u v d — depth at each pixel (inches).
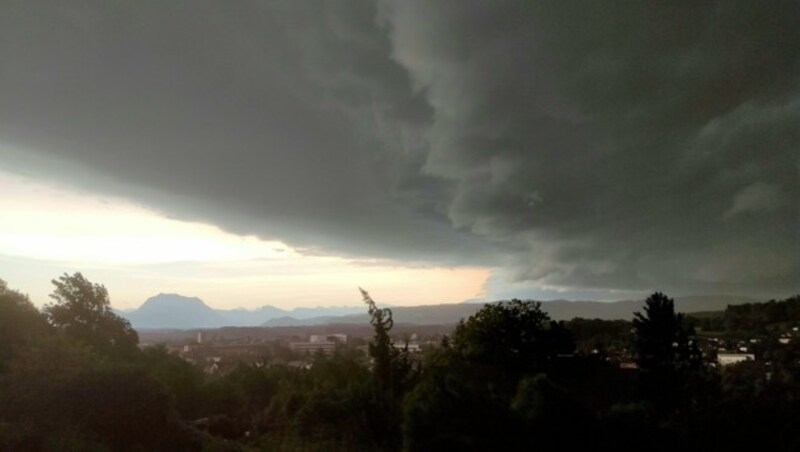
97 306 1905.8
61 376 824.3
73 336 1594.5
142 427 840.9
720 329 2080.5
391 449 777.6
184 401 1593.3
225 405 1637.6
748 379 1168.2
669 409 989.2
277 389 1545.3
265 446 820.0
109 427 808.9
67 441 662.5
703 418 863.7
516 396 700.0
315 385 1160.8
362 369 1250.6
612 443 703.1
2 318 1209.4
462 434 628.1
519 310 1393.9
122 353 1755.7
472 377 1164.5
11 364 860.0
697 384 1138.0
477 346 1325.0
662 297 1343.5
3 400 748.6
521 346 1325.0
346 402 861.2
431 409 639.8
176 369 1701.5
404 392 987.9
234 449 872.3
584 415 684.1
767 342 1673.2
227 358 3129.9
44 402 775.7
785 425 864.3
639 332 1311.5
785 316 2111.2
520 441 640.4
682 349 1288.1
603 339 1839.3
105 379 838.5
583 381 1258.0
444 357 1263.5
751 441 847.1
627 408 756.6
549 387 675.4
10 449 613.0
